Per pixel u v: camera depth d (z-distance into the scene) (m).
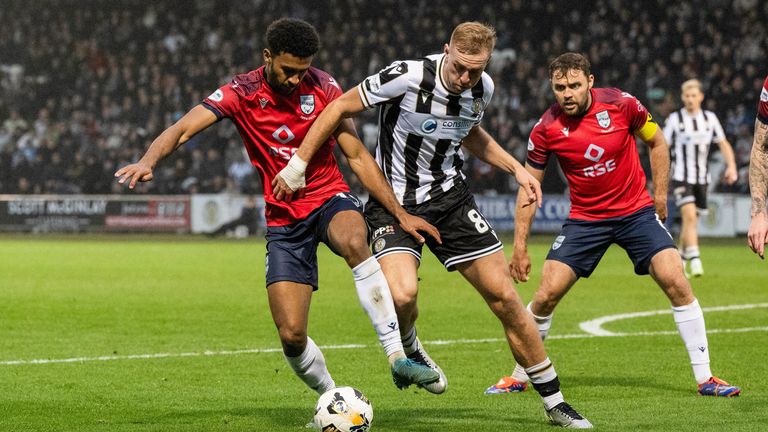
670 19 46.41
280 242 8.43
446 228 8.84
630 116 10.32
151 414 9.16
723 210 38.16
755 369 11.49
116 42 52.88
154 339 14.23
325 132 8.20
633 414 8.99
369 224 9.06
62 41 53.28
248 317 16.70
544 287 10.51
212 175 43.69
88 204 43.97
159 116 48.34
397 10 50.50
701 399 9.77
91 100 49.97
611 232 10.46
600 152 10.25
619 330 15.04
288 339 8.29
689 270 25.20
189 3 53.28
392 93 8.48
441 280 23.19
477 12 49.25
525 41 47.28
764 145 8.23
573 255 10.50
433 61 8.55
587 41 46.62
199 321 16.20
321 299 19.30
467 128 8.78
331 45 50.16
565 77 10.05
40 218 44.56
